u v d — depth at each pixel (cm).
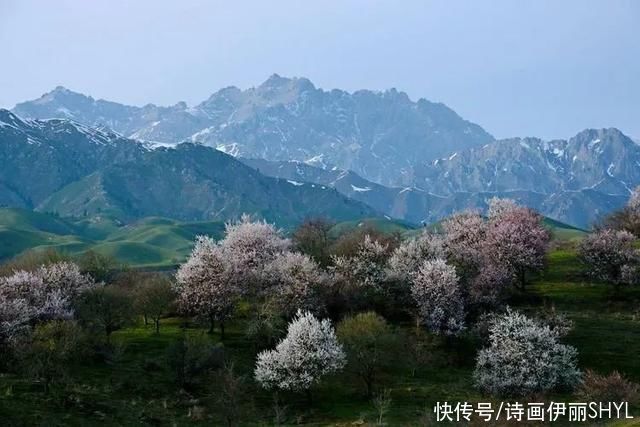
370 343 6938
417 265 9488
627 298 9625
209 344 7031
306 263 8900
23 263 10419
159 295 8706
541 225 11619
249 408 6016
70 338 6319
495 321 7494
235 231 10856
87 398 5591
